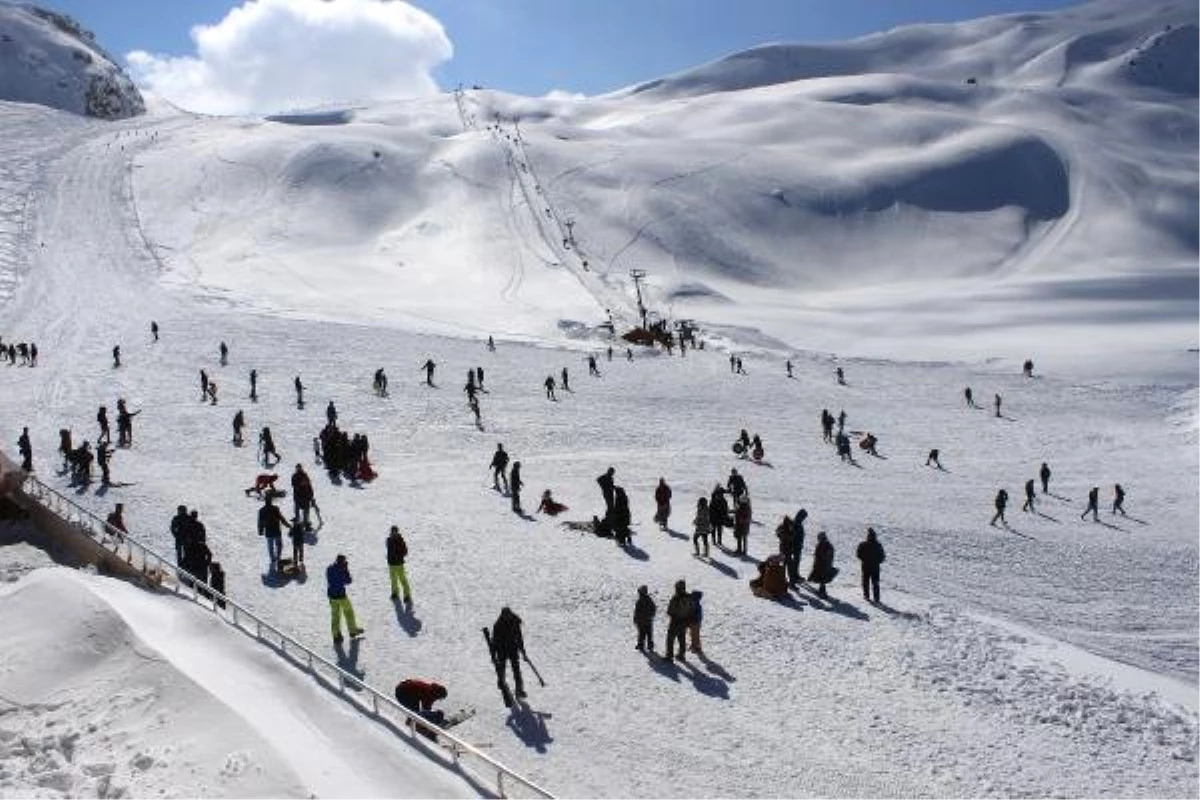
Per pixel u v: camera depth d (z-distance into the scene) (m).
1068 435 48.97
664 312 106.00
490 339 60.50
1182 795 15.20
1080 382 61.69
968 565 28.97
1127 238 164.38
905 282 143.38
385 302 88.00
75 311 63.31
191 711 12.42
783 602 21.44
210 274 89.94
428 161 145.75
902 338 98.38
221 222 114.56
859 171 173.75
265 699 13.04
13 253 83.50
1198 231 168.62
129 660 13.75
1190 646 24.39
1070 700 18.17
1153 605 27.31
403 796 11.19
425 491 29.45
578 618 19.44
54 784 11.43
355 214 124.38
